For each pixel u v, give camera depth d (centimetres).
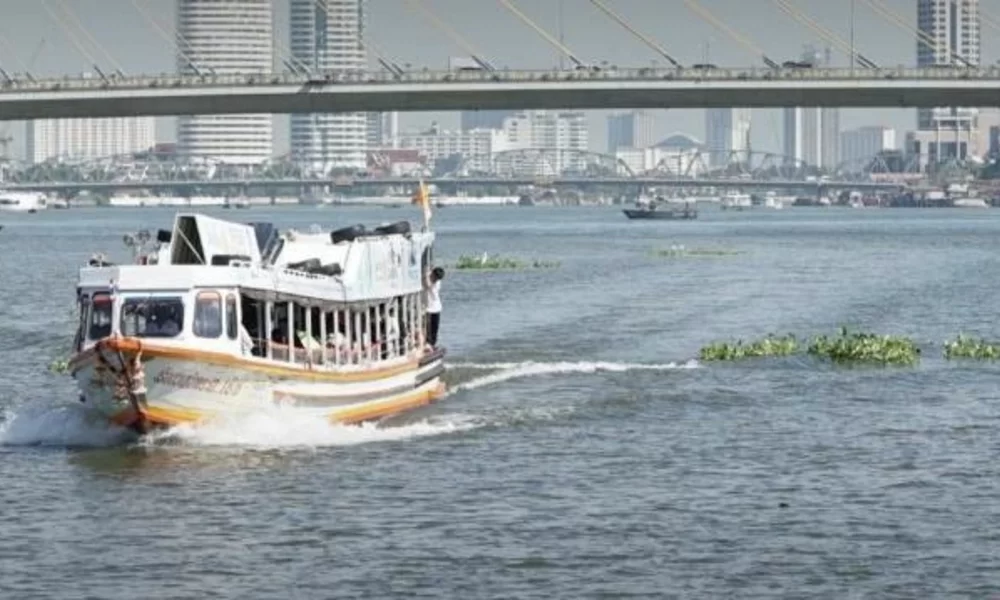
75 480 11888
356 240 14675
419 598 9331
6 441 13150
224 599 9331
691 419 14325
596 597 9331
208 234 13262
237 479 11888
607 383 16500
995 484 11762
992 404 15125
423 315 15950
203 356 12719
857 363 17950
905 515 10906
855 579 9594
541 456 12706
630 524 10706
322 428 13462
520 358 18750
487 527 10644
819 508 11094
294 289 13500
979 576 9638
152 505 11219
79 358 12800
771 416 14475
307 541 10362
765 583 9538
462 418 14388
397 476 11994
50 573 9775
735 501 11294
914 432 13712
